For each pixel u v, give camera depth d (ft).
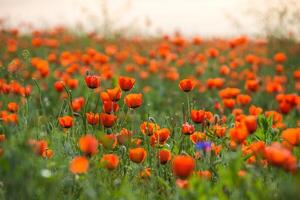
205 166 11.66
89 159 10.52
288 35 39.37
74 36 45.11
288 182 9.60
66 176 10.87
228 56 39.70
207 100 26.17
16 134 12.59
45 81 26.86
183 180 9.86
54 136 13.65
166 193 11.14
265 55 39.65
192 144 13.96
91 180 10.27
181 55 40.63
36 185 10.00
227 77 33.71
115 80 22.00
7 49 33.78
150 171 11.98
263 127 14.03
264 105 27.07
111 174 11.49
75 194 10.62
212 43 44.93
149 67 32.78
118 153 12.80
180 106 25.17
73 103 15.88
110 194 10.29
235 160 10.12
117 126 14.38
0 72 23.66
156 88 30.96
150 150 12.95
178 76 31.45
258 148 10.92
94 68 28.91
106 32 44.65
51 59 30.01
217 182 11.05
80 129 14.32
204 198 9.71
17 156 9.68
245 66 36.78
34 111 15.99
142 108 22.21
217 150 12.59
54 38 43.42
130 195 10.31
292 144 11.09
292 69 35.06
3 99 20.10
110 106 13.35
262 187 10.13
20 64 21.08
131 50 40.50
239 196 9.95
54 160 11.60
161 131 12.65
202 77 33.76
